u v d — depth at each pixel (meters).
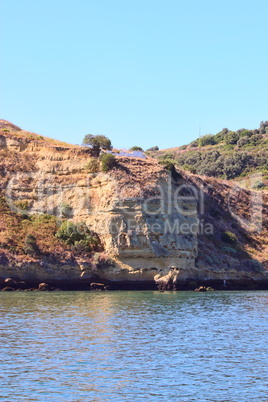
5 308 45.72
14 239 65.12
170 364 29.86
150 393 25.28
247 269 75.38
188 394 25.27
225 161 144.75
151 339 35.56
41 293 58.56
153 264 66.94
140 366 29.30
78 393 25.05
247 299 58.69
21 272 61.56
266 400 24.70
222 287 72.06
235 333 38.22
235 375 28.09
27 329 37.09
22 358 30.06
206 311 48.31
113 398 24.58
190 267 69.19
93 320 41.22
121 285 65.75
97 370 28.38
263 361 30.72
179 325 40.78
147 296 58.41
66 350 31.97
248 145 160.75
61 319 41.12
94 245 67.81
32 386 25.75
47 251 64.38
